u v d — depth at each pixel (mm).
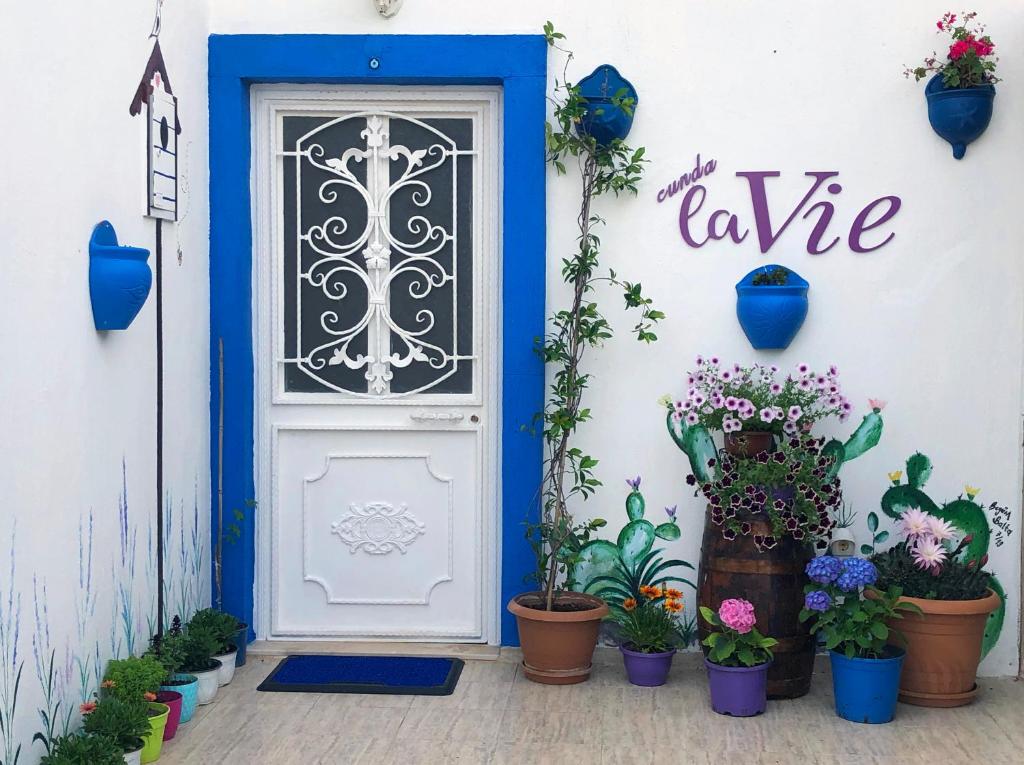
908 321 4586
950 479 4582
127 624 3922
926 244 4566
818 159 4594
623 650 4465
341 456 4863
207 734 3941
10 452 3111
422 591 4895
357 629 4902
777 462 4301
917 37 4535
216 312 4703
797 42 4582
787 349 4641
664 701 4277
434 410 4836
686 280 4660
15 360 3133
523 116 4621
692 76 4617
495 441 4816
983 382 4559
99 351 3672
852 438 4625
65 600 3447
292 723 4047
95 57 3604
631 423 4707
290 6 4672
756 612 4242
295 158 4812
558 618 4348
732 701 4121
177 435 4387
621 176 4598
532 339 4652
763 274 4535
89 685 3625
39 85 3254
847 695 4086
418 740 3904
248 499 4789
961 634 4148
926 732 3988
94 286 3576
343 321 4844
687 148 4629
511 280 4648
